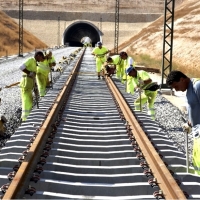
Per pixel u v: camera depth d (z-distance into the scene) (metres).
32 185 5.23
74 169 6.02
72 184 5.32
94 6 97.31
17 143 7.36
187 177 5.73
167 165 6.24
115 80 18.59
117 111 10.79
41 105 11.42
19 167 5.34
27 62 9.42
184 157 7.20
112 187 5.26
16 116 10.82
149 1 98.50
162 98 15.02
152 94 9.97
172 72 5.02
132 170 6.00
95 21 95.19
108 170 6.01
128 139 7.73
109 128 8.74
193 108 5.12
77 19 95.31
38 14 95.44
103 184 5.40
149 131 8.65
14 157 6.52
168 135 9.23
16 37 76.19
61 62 29.98
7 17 88.25
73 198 4.88
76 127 8.75
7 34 75.25
